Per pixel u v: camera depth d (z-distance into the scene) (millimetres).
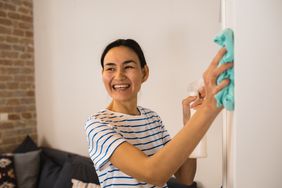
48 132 2857
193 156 1035
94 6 2219
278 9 506
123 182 914
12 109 2805
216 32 1516
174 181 1662
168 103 1789
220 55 571
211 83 583
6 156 2465
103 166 794
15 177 2416
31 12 2930
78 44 2406
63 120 2658
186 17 1644
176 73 1727
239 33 520
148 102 1907
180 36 1682
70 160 2232
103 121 905
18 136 2869
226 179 703
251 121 527
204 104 625
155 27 1809
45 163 2555
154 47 1829
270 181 531
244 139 533
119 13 2027
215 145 1582
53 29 2664
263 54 515
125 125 990
